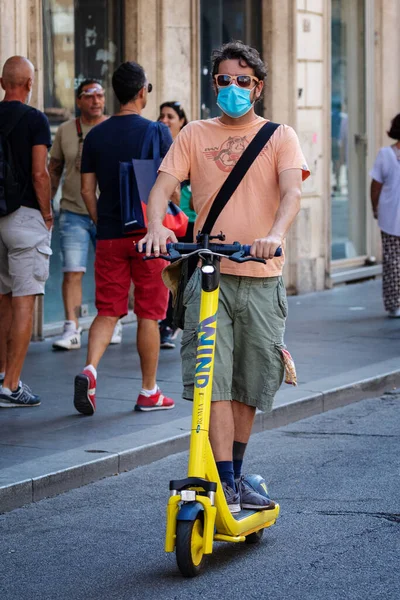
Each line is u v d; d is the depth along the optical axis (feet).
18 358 37.19
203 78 62.69
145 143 36.47
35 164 36.88
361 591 21.61
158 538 25.45
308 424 37.58
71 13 53.47
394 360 46.09
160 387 40.63
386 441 34.83
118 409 37.14
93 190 37.70
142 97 37.40
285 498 28.43
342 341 50.80
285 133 23.57
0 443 32.37
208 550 21.85
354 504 27.78
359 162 76.28
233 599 21.31
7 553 24.58
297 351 48.14
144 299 36.29
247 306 23.49
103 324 36.45
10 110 36.91
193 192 24.04
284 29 65.72
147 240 22.31
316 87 68.33
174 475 30.89
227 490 23.15
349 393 41.06
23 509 27.89
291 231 67.10
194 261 23.34
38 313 50.72
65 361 45.98
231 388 23.66
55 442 32.50
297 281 67.67
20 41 48.24
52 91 52.70
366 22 75.56
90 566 23.58
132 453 31.60
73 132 49.06
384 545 24.49
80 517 27.14
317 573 22.68
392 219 57.62
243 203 23.49
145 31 56.24
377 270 76.54
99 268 36.63
